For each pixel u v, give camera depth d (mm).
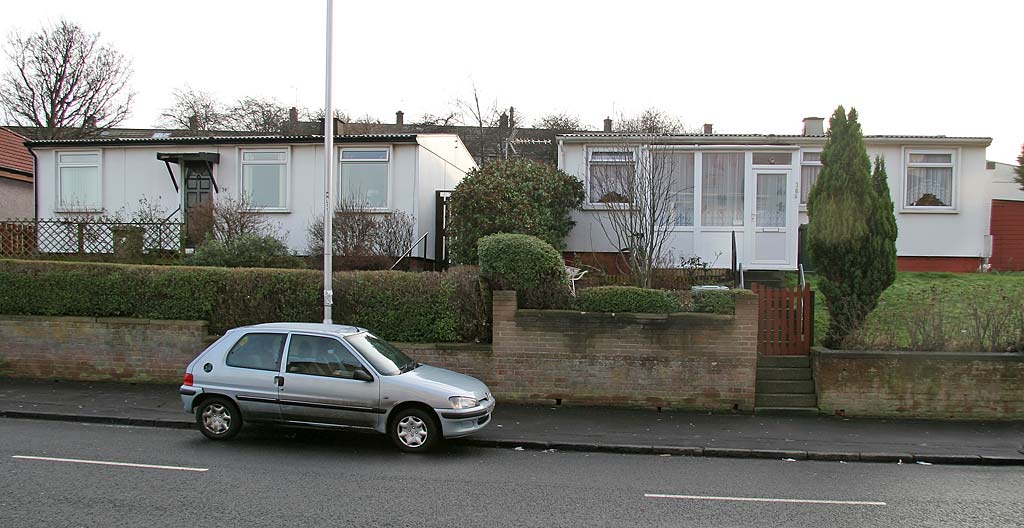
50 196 19844
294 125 43781
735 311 11477
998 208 19453
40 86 31984
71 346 12617
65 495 6637
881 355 11344
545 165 17422
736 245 17047
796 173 16984
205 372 9148
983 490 7777
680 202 17234
